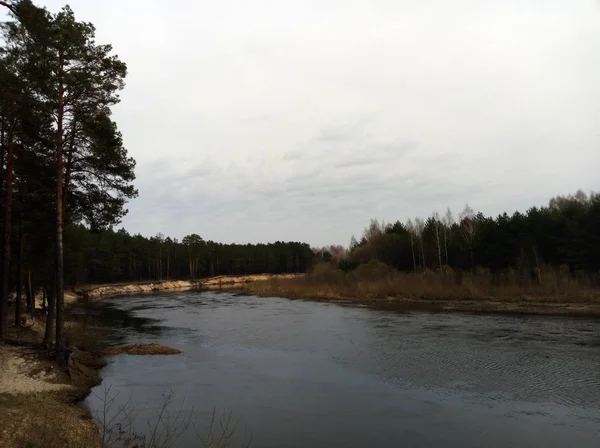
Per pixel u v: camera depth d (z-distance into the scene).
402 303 51.06
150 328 36.53
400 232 93.19
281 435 12.39
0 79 17.61
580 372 18.67
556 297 44.66
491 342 25.98
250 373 20.14
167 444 11.69
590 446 11.40
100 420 13.57
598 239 49.38
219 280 124.69
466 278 55.66
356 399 15.78
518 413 13.99
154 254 115.38
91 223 23.66
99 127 20.53
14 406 13.09
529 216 62.78
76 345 25.41
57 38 17.73
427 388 17.00
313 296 63.53
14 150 21.36
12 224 25.38
